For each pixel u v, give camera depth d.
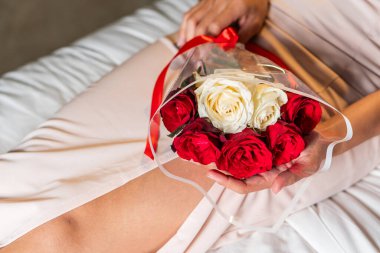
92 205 0.78
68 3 2.13
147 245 0.81
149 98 0.93
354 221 0.86
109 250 0.79
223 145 0.64
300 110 0.67
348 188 0.93
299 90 0.70
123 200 0.79
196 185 0.70
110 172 0.81
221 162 0.64
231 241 0.86
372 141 0.89
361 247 0.82
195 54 0.80
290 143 0.64
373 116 0.82
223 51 0.81
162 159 0.72
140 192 0.79
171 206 0.80
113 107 0.91
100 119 0.89
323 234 0.84
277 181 0.68
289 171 0.70
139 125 0.88
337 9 0.89
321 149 0.70
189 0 1.40
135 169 0.81
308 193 0.85
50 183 0.80
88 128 0.88
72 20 2.07
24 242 0.77
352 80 0.95
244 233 0.87
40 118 1.04
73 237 0.77
